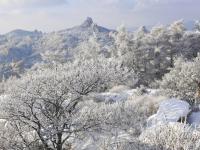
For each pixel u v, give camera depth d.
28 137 9.93
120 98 20.28
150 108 15.30
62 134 10.53
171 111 13.43
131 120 11.95
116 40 47.84
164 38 48.59
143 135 6.95
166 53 47.72
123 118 11.68
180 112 13.31
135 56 44.50
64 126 9.37
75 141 10.27
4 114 9.12
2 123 9.80
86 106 10.64
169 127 6.45
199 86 19.27
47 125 9.31
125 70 10.10
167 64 46.34
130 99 19.06
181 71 20.11
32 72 10.05
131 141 7.09
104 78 9.56
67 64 10.47
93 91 10.11
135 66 44.56
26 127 9.82
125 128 10.70
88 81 9.37
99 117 9.67
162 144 6.09
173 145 5.97
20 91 9.09
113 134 9.40
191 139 5.88
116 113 11.62
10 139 9.44
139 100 17.28
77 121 9.29
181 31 51.69
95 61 10.48
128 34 49.34
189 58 49.28
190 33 53.19
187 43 49.62
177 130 6.18
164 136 6.21
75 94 9.48
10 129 9.57
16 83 9.42
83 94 9.59
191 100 18.14
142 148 6.23
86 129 9.50
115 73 9.78
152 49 46.19
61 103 9.50
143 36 50.78
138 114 13.72
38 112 9.35
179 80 19.94
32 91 9.01
